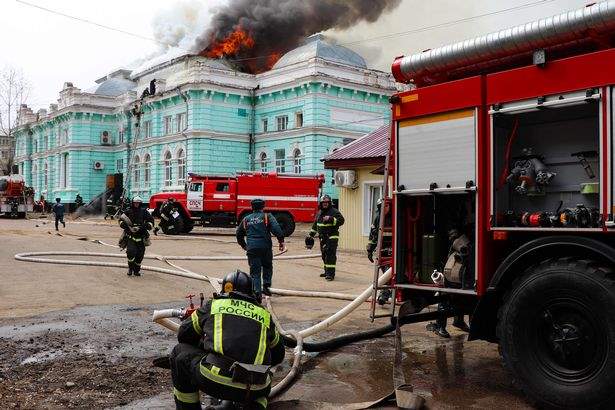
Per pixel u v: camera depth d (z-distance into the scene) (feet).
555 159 15.92
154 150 134.00
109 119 160.04
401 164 18.03
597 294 13.48
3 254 50.65
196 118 119.96
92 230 89.97
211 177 82.79
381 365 19.34
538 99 15.07
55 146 170.71
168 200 82.33
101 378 17.31
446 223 17.94
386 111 121.08
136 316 26.53
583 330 13.98
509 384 17.15
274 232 31.22
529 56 15.98
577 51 15.39
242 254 55.31
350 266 47.83
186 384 12.76
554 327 14.44
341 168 63.93
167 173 131.13
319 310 28.81
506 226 15.83
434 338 23.17
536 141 16.30
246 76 124.36
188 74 124.98
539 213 15.42
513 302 15.03
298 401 15.76
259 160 122.83
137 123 133.69
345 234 63.87
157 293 32.83
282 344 12.88
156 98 131.54
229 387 11.65
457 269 16.74
